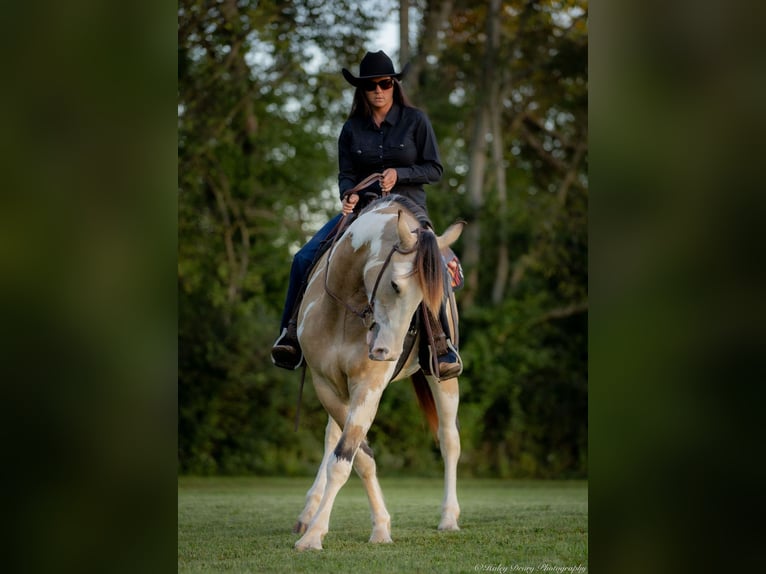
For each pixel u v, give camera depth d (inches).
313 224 1176.2
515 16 1267.2
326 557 315.6
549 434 1123.9
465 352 1109.1
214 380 1042.1
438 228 1179.3
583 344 1168.8
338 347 327.3
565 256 1186.6
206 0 1029.8
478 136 1200.2
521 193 1333.7
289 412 1072.8
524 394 1123.9
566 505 562.6
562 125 1328.7
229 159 1091.3
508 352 1127.6
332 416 340.8
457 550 337.1
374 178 366.6
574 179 1273.4
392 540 361.1
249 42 1064.2
